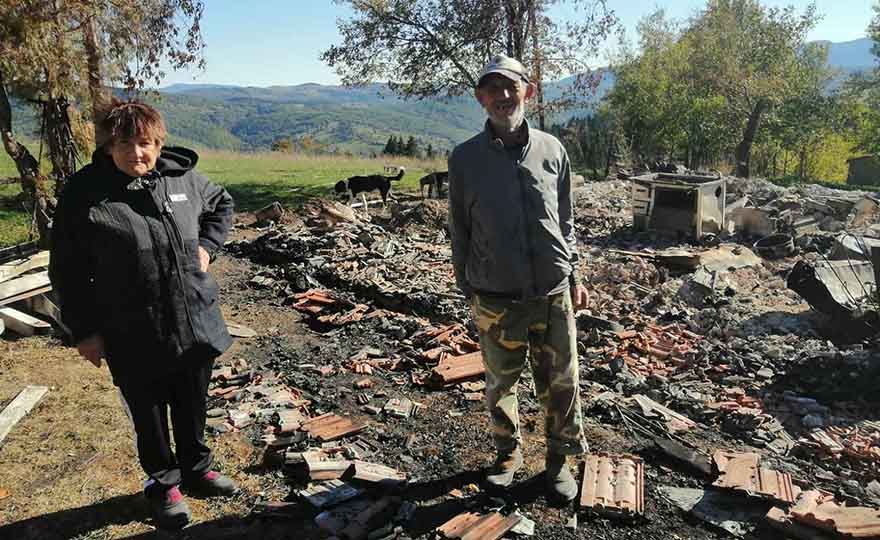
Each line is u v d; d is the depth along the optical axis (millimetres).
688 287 7543
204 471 3295
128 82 10930
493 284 2994
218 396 4633
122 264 2682
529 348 3203
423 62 17734
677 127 35500
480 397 4578
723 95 37031
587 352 5523
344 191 14203
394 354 5594
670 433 4059
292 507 3199
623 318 6477
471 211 2990
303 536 3018
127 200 2691
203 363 3018
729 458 3566
